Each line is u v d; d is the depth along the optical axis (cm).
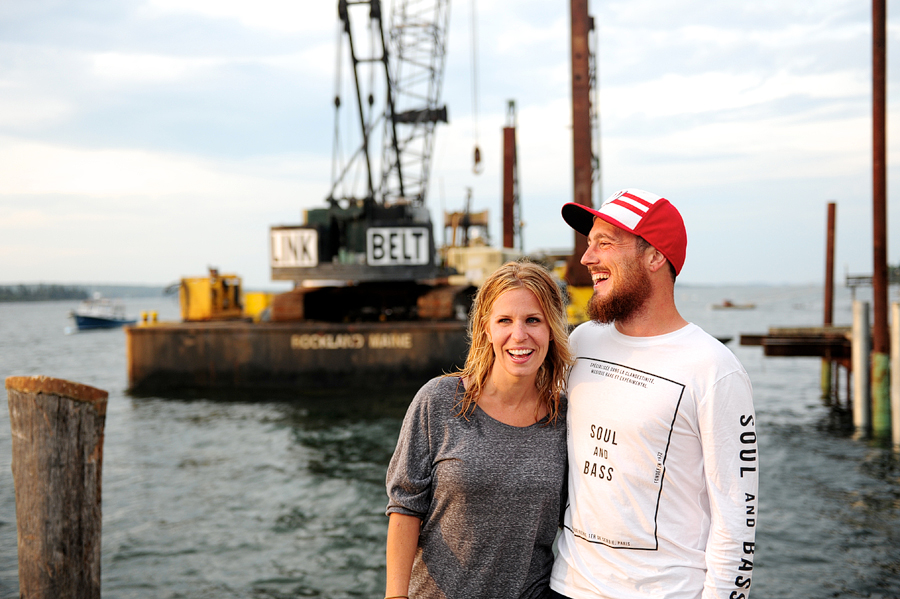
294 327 1543
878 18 1021
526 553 206
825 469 860
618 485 201
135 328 1589
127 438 1109
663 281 208
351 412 1286
